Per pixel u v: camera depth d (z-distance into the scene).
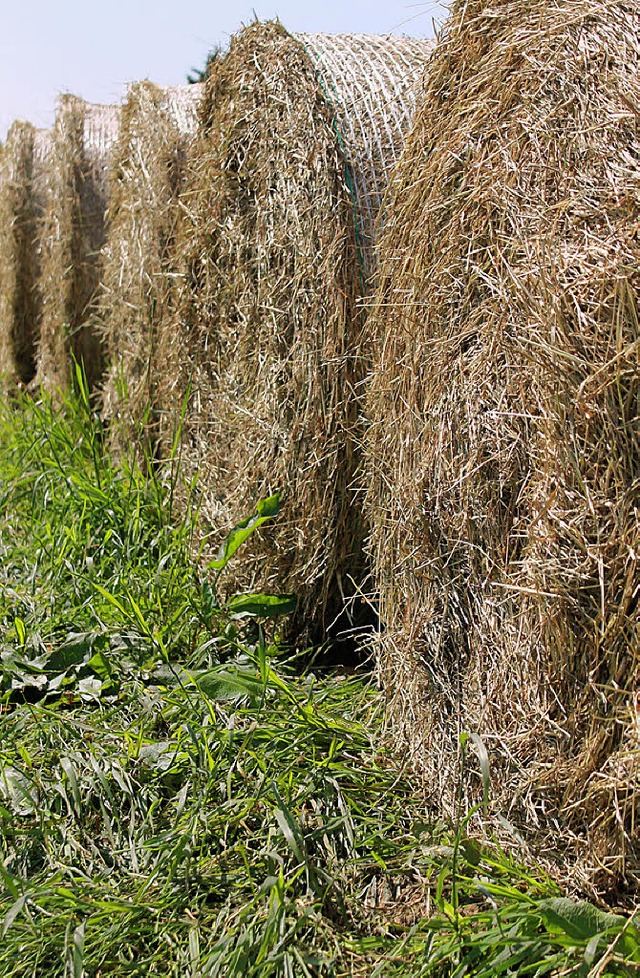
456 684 2.43
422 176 2.57
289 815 2.23
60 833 2.37
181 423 3.79
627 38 2.05
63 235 5.59
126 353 4.78
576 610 1.98
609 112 2.02
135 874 2.21
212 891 2.16
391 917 2.11
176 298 4.08
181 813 2.33
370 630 3.53
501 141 2.26
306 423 3.29
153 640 3.07
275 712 2.76
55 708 2.93
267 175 3.42
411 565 2.56
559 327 1.97
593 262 1.95
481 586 2.32
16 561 4.04
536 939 1.83
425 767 2.51
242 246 3.56
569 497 1.98
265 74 3.47
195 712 2.78
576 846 2.02
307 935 2.03
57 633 3.31
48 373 5.82
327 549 3.32
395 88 3.38
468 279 2.34
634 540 1.87
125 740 2.71
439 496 2.42
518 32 2.28
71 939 1.99
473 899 2.11
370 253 3.28
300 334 3.30
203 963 1.94
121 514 3.92
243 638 3.39
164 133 4.71
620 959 1.76
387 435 2.74
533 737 2.10
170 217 4.62
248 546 3.44
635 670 1.88
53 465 4.44
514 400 2.18
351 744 2.70
